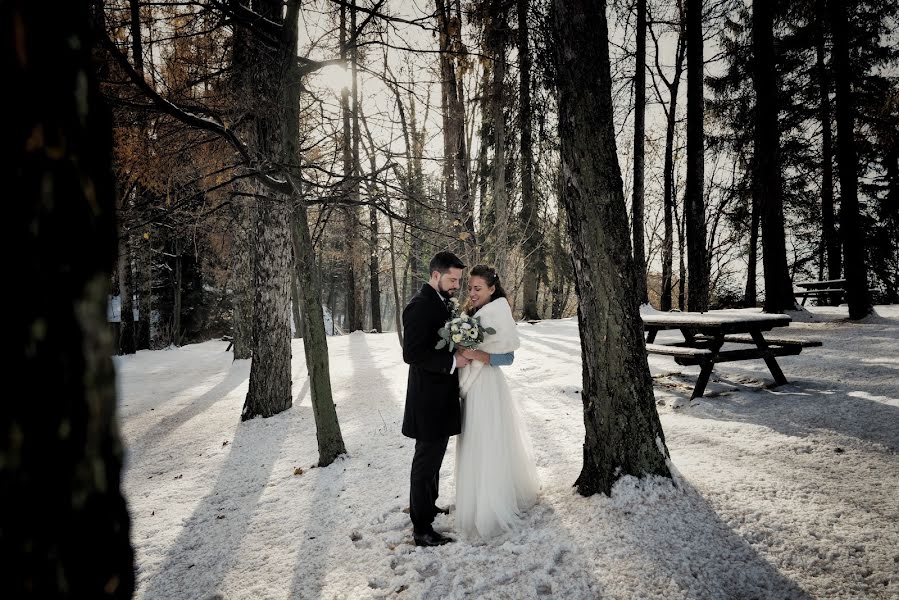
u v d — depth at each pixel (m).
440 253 3.06
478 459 2.76
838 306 12.51
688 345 5.95
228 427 6.27
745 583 2.04
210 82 5.06
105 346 0.64
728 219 18.84
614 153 2.82
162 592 2.63
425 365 2.72
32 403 0.52
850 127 9.27
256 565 2.79
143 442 6.00
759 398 4.66
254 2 5.56
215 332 23.98
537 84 9.63
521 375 7.05
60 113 0.55
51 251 0.54
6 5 0.50
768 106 10.17
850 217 9.31
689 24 11.96
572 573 2.23
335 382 8.41
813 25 13.82
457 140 12.58
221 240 11.55
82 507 0.58
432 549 2.65
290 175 3.63
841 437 3.43
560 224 16.11
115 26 2.88
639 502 2.63
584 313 2.87
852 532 2.29
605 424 2.80
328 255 19.19
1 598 0.50
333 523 3.18
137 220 3.87
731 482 2.82
